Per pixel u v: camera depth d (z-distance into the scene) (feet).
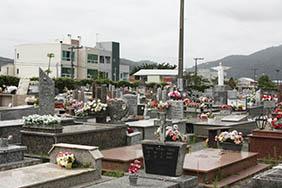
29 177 26.61
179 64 81.15
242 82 303.48
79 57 266.98
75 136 40.47
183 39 80.74
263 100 113.39
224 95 117.39
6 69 266.98
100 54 281.54
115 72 296.30
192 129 62.85
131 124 55.31
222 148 43.14
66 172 28.50
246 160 39.06
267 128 51.47
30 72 259.19
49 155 33.68
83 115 54.03
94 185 26.99
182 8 80.07
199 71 372.79
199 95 143.13
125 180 28.22
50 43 254.27
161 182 27.89
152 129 54.85
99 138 43.60
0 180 25.64
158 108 60.29
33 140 39.22
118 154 37.78
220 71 153.79
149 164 30.27
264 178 19.86
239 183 33.91
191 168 32.60
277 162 43.21
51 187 26.13
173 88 87.61
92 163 30.22
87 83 177.47
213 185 31.27
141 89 189.06
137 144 46.83
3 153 31.83
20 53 263.70
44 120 39.40
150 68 369.91
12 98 93.97
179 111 64.54
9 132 44.01
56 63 251.39
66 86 166.71
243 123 62.64
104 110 51.78
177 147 29.43
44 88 52.90
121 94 105.60
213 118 70.64
